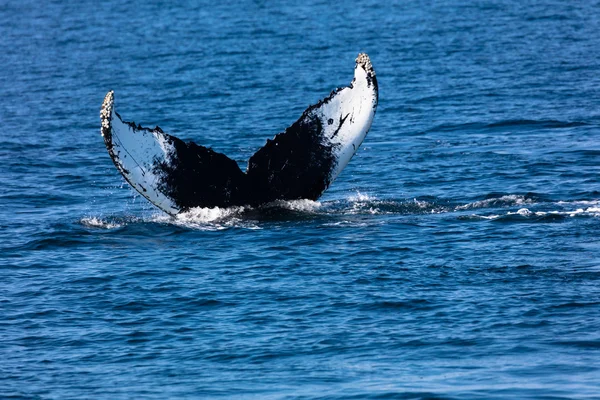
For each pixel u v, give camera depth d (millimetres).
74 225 75062
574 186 82625
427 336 51688
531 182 85125
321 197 82438
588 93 135125
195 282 61281
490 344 50344
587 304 54750
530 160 94188
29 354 51406
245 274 62375
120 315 56531
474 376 46656
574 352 49031
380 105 132625
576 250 63844
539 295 56344
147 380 47812
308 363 49062
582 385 45156
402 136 111750
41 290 61000
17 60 194375
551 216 71625
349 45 193500
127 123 71375
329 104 74188
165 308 57312
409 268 62094
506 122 116938
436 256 64188
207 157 73312
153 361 50125
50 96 153000
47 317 56531
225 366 49156
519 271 60469
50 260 66938
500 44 186250
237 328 53906
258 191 74500
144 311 57000
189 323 54969
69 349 51969
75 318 56312
